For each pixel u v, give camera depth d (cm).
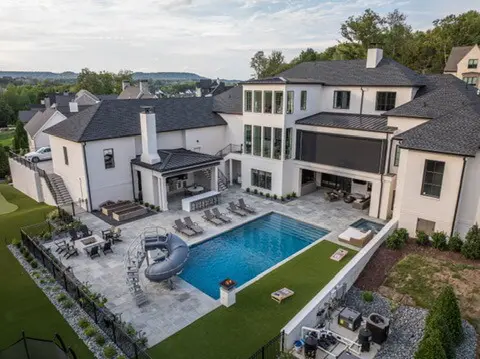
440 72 7075
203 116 3431
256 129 3059
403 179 2077
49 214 2566
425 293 1598
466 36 7462
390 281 1717
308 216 2631
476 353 1262
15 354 1120
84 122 2759
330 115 3033
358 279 1766
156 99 3338
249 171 3191
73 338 1358
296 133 2964
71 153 2738
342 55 7044
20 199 3275
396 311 1518
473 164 1838
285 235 2373
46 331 1400
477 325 1391
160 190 2706
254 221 2577
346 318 1416
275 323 1462
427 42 7300
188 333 1405
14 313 1515
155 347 1327
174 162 2784
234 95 3662
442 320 1223
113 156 2767
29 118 6675
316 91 3069
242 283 1819
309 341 1245
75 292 1619
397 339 1368
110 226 2455
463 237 1961
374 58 3034
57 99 6950
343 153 2728
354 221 2531
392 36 7156
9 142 6388
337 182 3162
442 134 1975
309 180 3253
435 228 2006
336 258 1991
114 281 1781
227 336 1385
